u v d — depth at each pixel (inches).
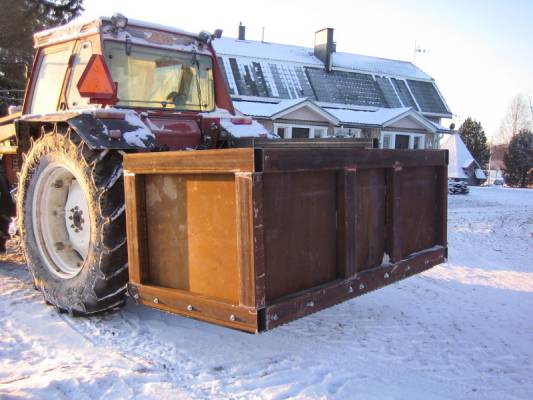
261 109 633.6
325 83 773.9
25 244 151.9
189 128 158.9
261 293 90.8
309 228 104.3
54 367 110.8
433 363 124.9
